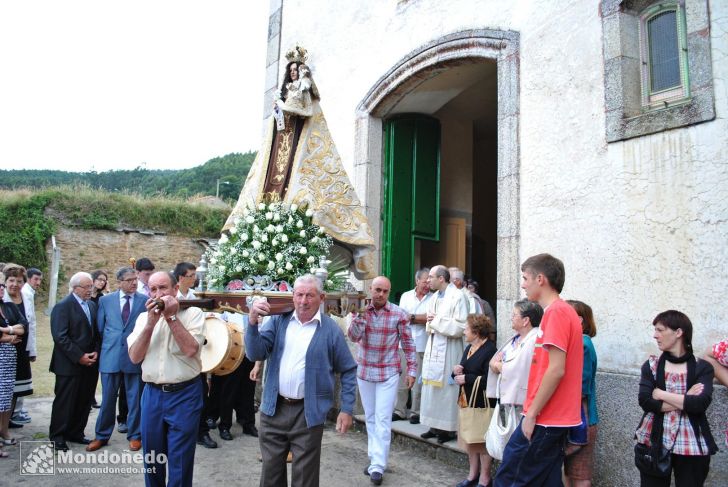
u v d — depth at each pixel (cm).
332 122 760
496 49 550
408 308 634
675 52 439
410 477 475
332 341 340
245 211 468
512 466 289
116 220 1794
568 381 287
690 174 398
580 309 379
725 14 392
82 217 1755
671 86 438
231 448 544
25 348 572
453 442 524
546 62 502
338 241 508
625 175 434
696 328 385
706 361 318
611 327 432
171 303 346
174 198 2000
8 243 1633
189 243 1895
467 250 852
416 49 636
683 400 304
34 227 1678
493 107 842
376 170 712
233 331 562
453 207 843
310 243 456
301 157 496
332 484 456
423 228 737
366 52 714
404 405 636
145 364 362
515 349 355
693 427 306
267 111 871
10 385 516
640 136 427
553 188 484
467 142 873
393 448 559
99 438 531
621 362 423
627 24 454
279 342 336
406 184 727
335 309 448
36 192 1759
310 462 323
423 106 725
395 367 479
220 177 4219
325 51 784
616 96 444
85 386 552
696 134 397
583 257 456
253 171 532
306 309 333
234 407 596
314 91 514
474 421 425
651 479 318
